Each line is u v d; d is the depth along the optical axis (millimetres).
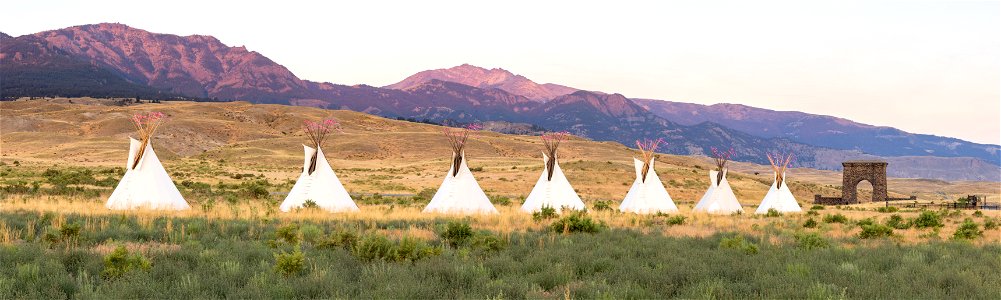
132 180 35188
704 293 10336
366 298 9906
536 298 9891
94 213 27625
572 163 111562
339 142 183250
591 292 10266
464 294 10281
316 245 16688
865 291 10469
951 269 12922
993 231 27438
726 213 44656
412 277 11398
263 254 14734
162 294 9984
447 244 18328
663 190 45312
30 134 163625
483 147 191250
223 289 10531
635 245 18188
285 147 172875
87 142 155500
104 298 9555
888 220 33375
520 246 17438
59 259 13133
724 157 47531
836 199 75438
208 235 19281
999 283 11406
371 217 29500
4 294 9781
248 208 32719
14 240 17391
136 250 14969
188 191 53531
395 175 105125
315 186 37594
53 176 71125
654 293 10438
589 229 23594
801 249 17375
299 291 10461
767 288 10773
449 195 39125
